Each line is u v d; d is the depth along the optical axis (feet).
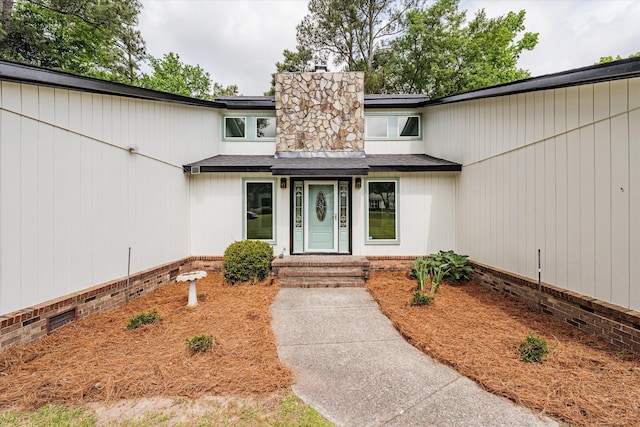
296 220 28.78
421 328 15.34
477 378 10.95
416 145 31.50
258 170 26.32
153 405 9.73
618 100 12.87
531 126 17.97
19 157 13.62
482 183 22.97
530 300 18.08
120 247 19.44
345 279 24.25
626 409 9.20
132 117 20.51
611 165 13.20
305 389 10.67
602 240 13.65
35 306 14.14
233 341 13.97
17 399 9.98
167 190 24.16
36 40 44.45
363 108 30.32
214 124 30.32
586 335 14.12
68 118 15.94
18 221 13.57
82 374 11.23
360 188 27.73
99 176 17.88
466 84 62.23
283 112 30.17
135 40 53.16
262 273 24.67
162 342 13.87
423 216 27.30
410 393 10.44
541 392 10.08
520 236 18.99
